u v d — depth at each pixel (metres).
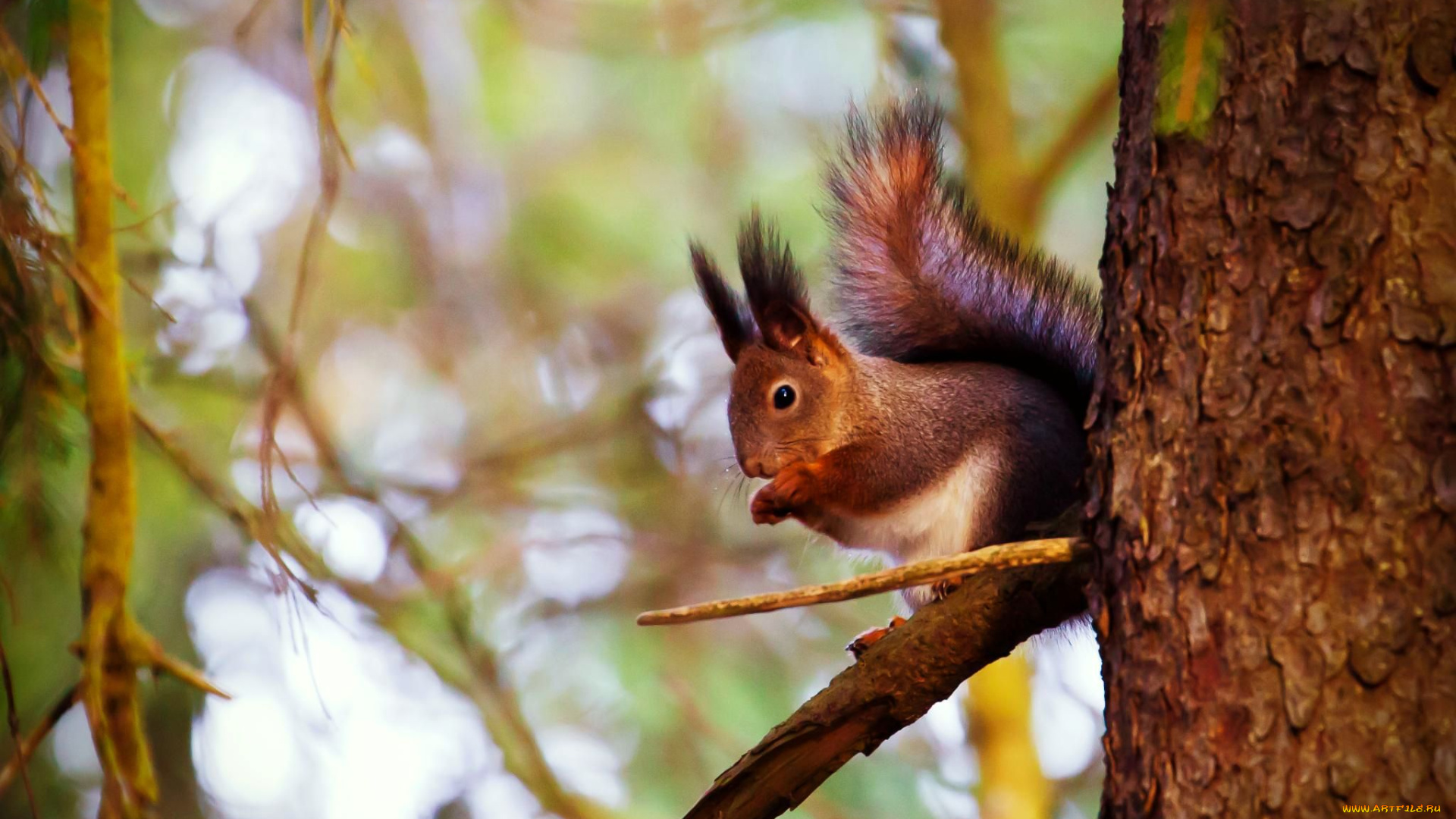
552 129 18.44
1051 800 14.10
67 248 6.26
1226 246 4.93
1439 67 4.78
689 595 14.60
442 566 12.74
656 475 15.27
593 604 14.63
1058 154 13.61
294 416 12.98
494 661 11.41
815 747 6.16
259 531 6.38
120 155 13.51
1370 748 4.37
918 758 14.11
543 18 17.42
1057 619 6.01
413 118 17.62
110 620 6.08
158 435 7.10
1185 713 4.70
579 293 17.75
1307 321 4.73
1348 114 4.81
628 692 14.16
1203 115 4.80
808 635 14.77
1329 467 4.61
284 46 15.09
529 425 17.11
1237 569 4.69
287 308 16.97
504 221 18.00
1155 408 5.01
